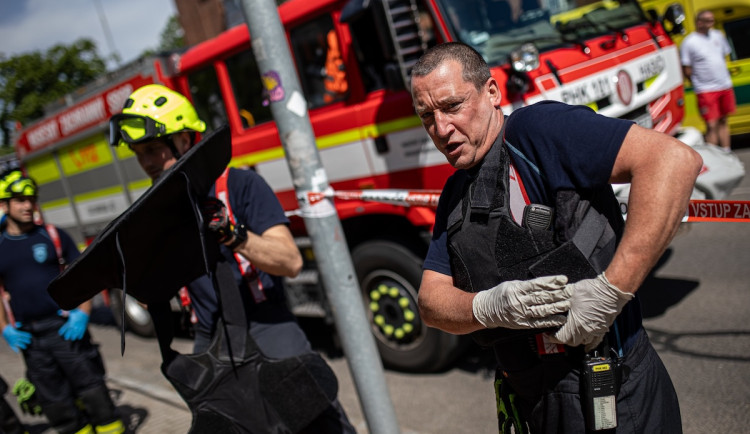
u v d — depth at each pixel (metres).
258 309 2.33
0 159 8.31
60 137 7.12
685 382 3.28
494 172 1.56
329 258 2.69
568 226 1.46
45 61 23.22
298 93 2.62
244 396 2.16
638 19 4.41
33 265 3.58
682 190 1.30
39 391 3.70
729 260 4.71
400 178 3.98
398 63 3.61
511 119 1.55
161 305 2.10
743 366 3.28
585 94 3.67
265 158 4.79
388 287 4.24
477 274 1.60
